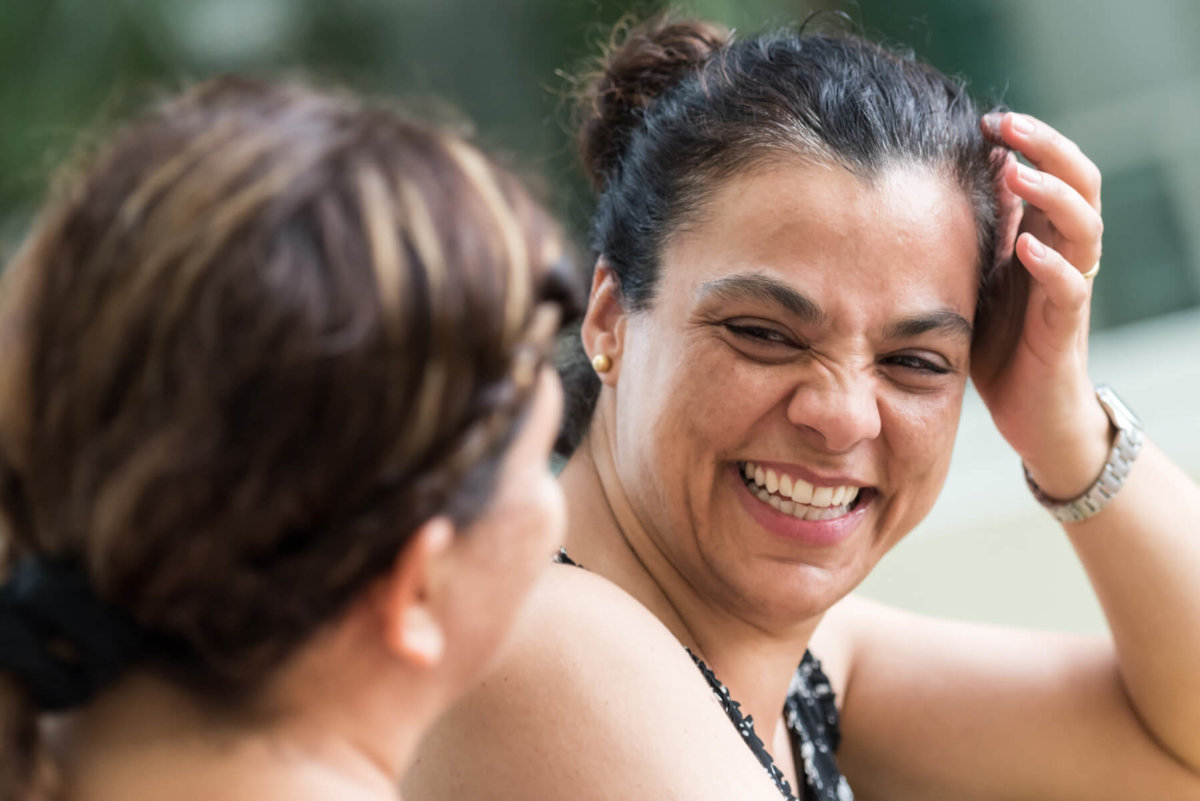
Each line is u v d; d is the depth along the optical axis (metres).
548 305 1.40
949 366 2.40
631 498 2.47
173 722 1.26
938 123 2.38
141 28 8.96
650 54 2.63
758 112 2.31
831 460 2.30
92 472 1.19
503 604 1.41
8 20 8.63
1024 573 5.51
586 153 2.76
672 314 2.34
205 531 1.18
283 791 1.26
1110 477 2.86
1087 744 3.06
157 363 1.17
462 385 1.25
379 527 1.23
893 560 5.66
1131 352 7.25
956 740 3.14
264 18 9.43
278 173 1.21
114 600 1.22
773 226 2.25
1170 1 7.86
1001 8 8.20
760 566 2.37
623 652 2.16
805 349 2.28
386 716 1.36
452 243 1.25
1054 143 2.55
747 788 2.11
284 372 1.16
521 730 2.08
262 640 1.22
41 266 1.25
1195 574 2.87
